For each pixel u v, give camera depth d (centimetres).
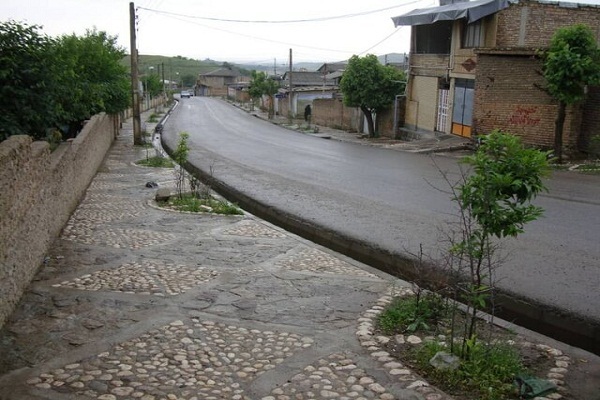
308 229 994
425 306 564
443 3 2719
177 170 1759
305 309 586
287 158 2072
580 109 1781
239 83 11506
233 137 3156
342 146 2578
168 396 411
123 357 473
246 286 657
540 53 1766
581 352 488
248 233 921
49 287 636
